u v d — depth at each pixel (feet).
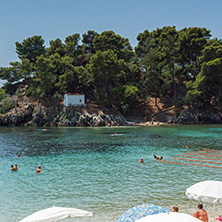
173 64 436.35
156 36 526.16
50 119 408.67
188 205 82.38
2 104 434.30
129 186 101.09
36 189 98.84
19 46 533.96
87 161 146.92
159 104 455.63
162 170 126.00
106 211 78.13
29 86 460.14
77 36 500.74
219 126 359.46
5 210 79.77
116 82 417.69
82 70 425.28
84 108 402.31
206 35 464.24
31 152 176.65
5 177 115.75
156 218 46.37
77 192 94.89
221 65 374.02
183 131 298.76
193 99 403.54
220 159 151.64
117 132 295.69
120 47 488.02
